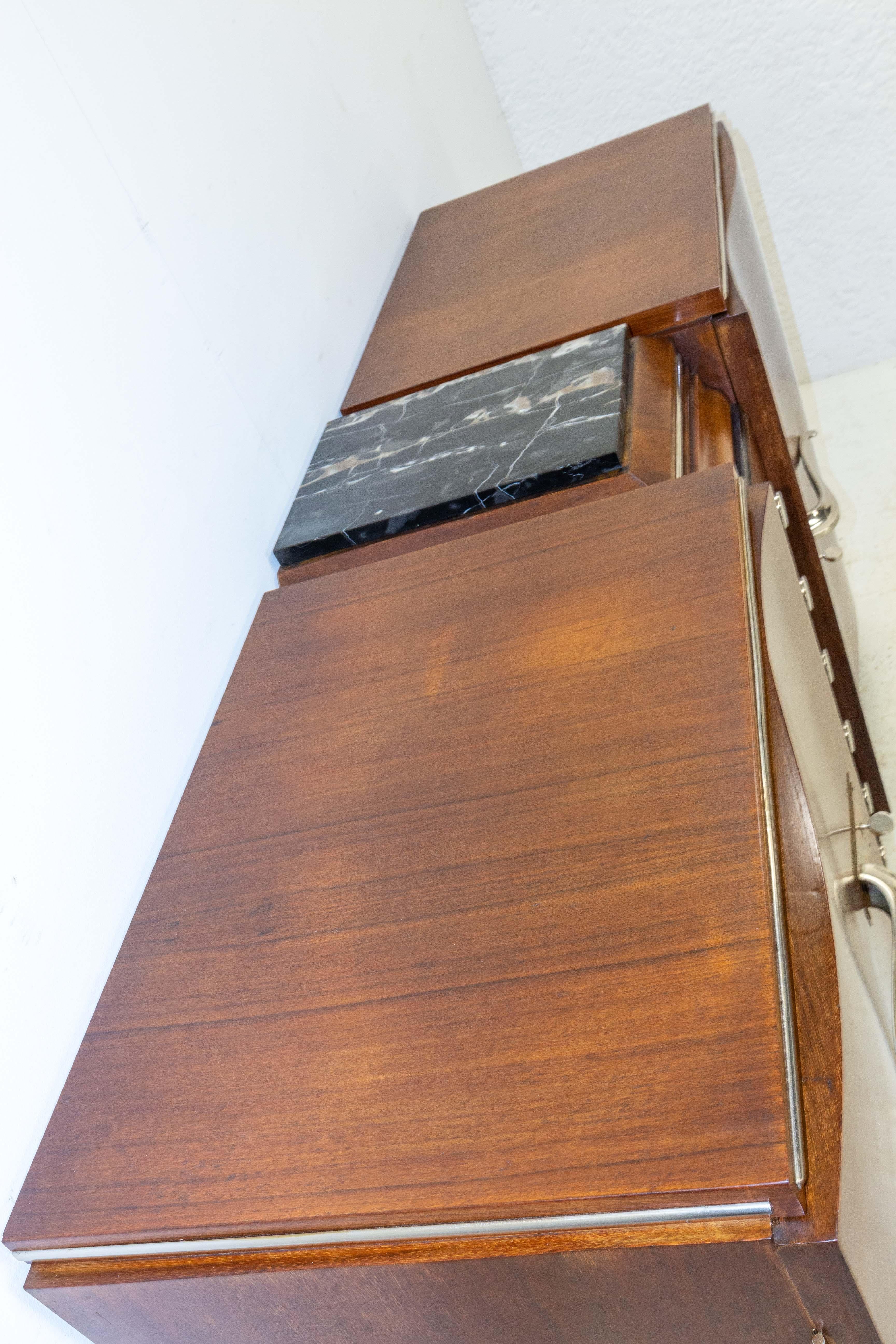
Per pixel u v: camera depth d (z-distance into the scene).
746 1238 0.45
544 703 0.70
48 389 0.75
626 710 0.66
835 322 2.31
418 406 1.08
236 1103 0.58
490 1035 0.54
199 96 0.97
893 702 1.64
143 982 0.67
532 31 1.95
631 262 1.10
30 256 0.74
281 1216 0.52
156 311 0.88
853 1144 0.48
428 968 0.59
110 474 0.80
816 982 0.54
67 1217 0.58
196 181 0.96
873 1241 0.48
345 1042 0.58
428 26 1.68
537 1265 0.49
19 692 0.70
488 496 0.89
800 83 1.96
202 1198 0.55
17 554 0.71
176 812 0.78
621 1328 0.51
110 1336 0.62
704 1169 0.46
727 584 0.71
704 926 0.54
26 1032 0.67
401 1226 0.51
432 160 1.63
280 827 0.73
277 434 1.04
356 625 0.85
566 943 0.56
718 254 1.03
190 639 0.87
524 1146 0.50
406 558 0.89
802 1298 0.46
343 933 0.63
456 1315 0.54
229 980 0.65
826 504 1.32
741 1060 0.49
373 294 1.31
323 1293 0.54
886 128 1.99
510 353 1.08
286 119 1.15
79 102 0.80
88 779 0.75
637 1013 0.52
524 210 1.35
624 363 0.96
